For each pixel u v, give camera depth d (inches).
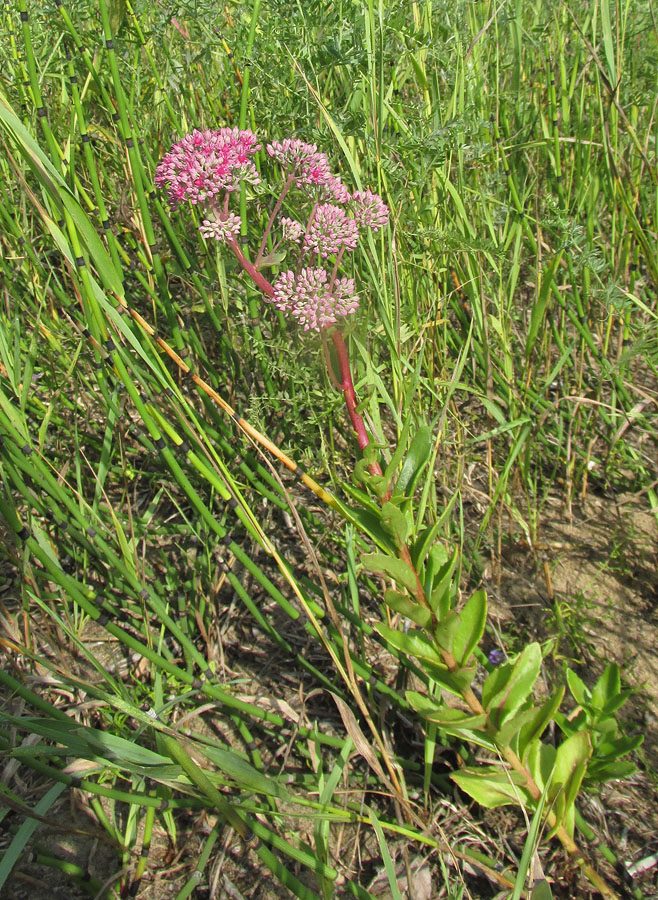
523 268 25.7
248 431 14.9
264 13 19.7
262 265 14.3
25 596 17.7
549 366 23.3
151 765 14.4
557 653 19.0
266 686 18.7
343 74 19.8
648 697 18.1
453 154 20.0
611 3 24.8
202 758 16.9
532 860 14.1
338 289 13.5
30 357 19.0
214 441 19.8
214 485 15.6
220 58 21.6
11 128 12.9
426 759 15.5
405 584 13.2
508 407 22.0
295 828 16.1
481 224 20.9
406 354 19.7
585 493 23.1
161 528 21.2
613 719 14.7
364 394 18.1
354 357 18.1
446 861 15.2
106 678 16.6
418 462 13.8
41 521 20.1
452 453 21.9
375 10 17.5
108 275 15.5
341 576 19.3
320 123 18.5
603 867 15.2
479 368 23.1
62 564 20.0
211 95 21.9
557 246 21.8
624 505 22.7
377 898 15.0
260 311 21.1
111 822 16.3
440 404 19.8
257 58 18.4
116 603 18.6
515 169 24.0
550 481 21.8
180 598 19.4
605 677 15.0
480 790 14.2
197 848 15.9
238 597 20.3
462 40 20.4
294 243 16.1
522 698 13.5
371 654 19.2
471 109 18.3
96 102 22.2
